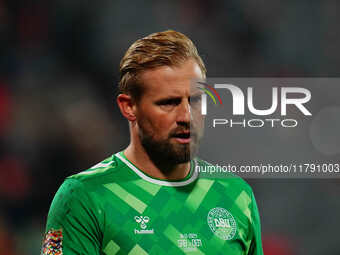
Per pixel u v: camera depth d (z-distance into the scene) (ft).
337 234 103.04
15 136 100.37
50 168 99.60
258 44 131.54
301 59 132.36
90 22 122.62
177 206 27.20
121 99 26.76
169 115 25.26
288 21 134.72
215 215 27.76
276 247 101.14
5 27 115.96
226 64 128.47
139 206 26.61
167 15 126.93
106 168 27.55
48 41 119.03
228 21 131.64
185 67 25.30
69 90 112.27
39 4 120.78
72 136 102.53
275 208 103.14
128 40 122.93
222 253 27.20
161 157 26.30
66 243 25.85
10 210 94.94
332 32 135.64
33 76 112.27
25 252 91.56
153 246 26.09
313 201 103.40
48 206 97.30
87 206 26.02
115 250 25.85
